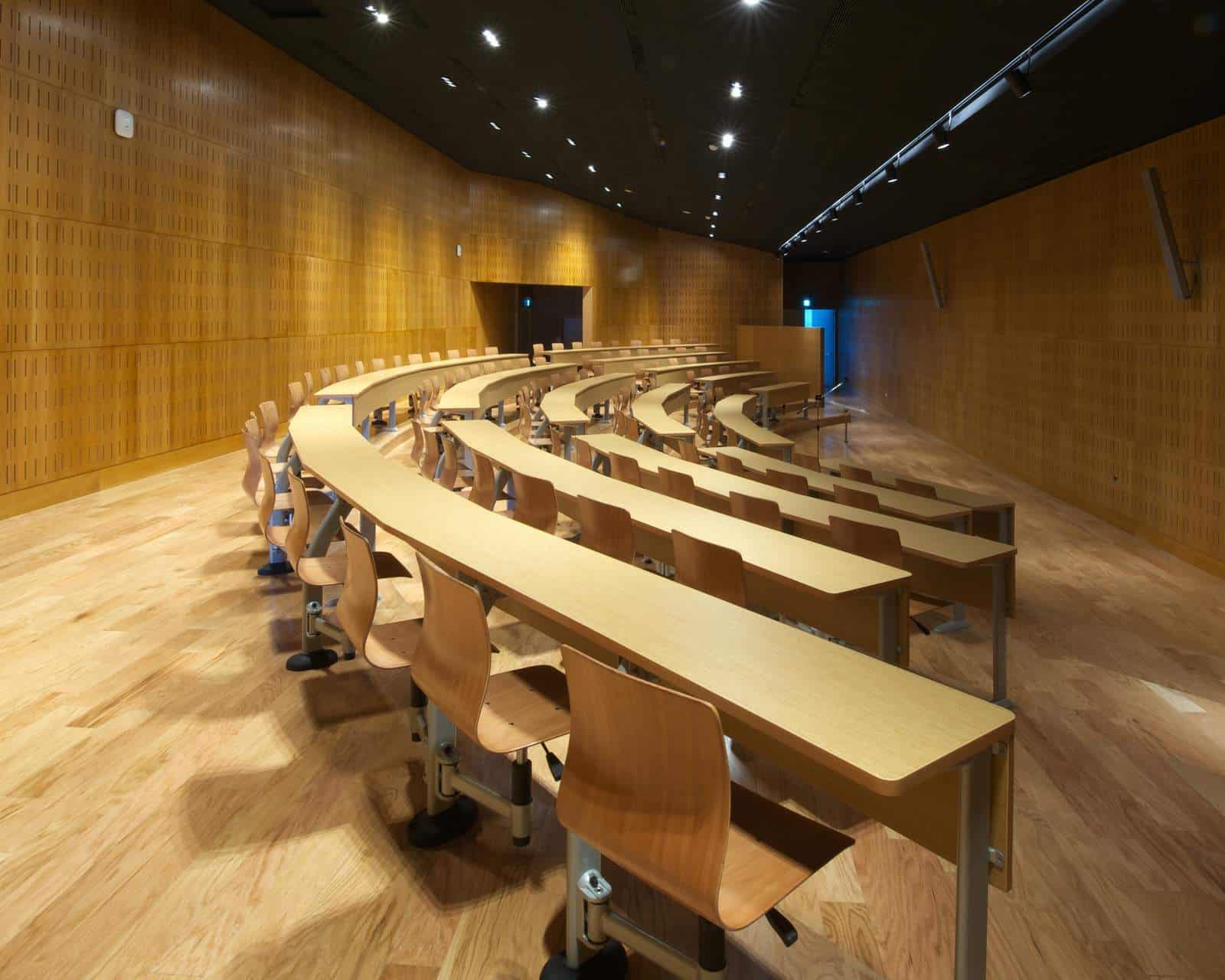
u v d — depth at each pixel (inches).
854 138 375.6
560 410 305.0
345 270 470.6
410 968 78.4
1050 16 214.7
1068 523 318.0
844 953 82.2
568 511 188.9
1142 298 297.0
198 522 246.8
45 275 259.4
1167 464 277.6
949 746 57.2
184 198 326.0
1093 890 93.7
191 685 137.6
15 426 251.0
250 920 84.1
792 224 671.8
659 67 330.6
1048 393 374.0
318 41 374.6
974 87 281.1
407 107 488.1
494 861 94.3
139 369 304.8
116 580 190.7
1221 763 124.9
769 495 174.7
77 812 102.0
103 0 279.1
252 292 377.1
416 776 111.4
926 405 578.2
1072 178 352.5
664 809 62.2
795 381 742.5
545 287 886.4
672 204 679.7
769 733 60.9
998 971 80.7
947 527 187.3
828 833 69.1
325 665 145.3
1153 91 239.6
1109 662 167.5
